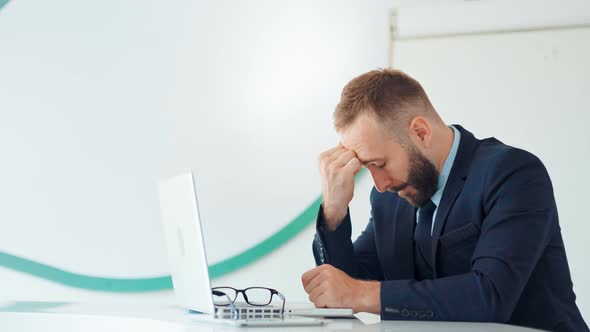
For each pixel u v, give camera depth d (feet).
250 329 3.91
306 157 10.16
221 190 10.33
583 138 9.20
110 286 10.57
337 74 10.12
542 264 5.28
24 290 10.74
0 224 10.83
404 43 9.82
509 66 9.43
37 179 10.82
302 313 4.66
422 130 5.54
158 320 4.36
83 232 10.68
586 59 9.23
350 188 5.79
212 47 10.49
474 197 5.32
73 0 10.87
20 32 10.96
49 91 10.87
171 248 4.93
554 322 5.17
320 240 5.93
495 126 9.44
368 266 6.35
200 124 10.47
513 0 9.41
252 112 10.34
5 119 10.91
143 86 10.65
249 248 10.18
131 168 10.62
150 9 10.66
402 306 4.64
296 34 10.26
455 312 4.58
